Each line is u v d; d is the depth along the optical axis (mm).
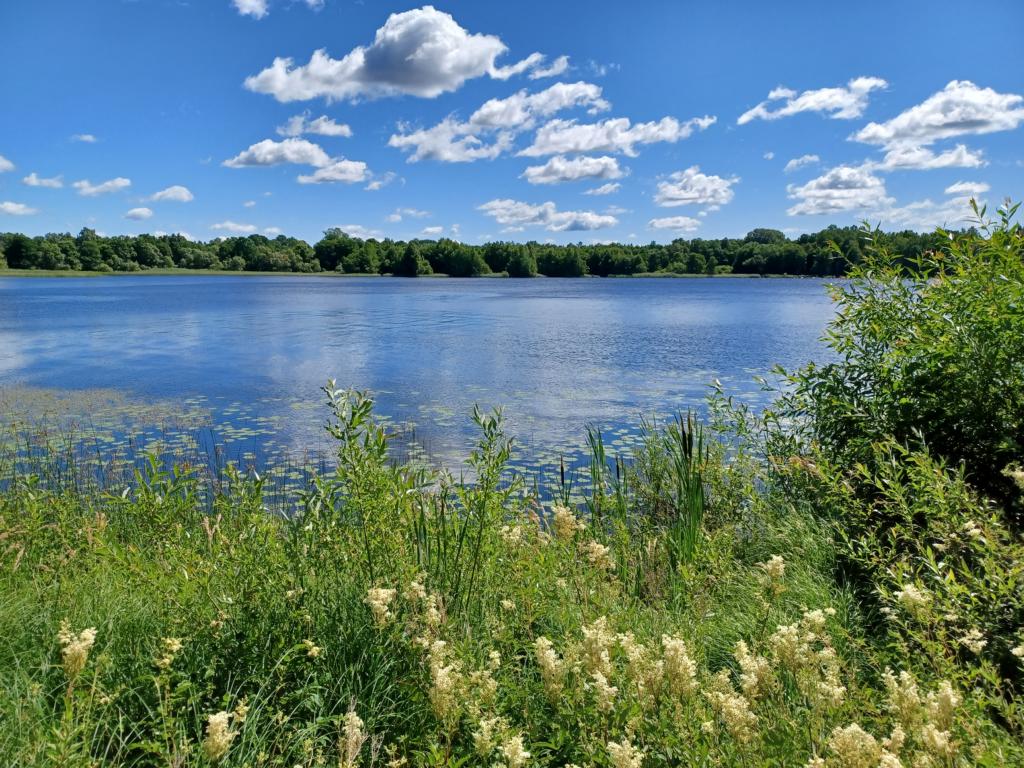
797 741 2344
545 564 4074
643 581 4977
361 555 3979
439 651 2744
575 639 3369
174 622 3326
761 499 5855
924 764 2045
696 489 5793
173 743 2498
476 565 4223
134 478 9484
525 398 16703
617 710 2504
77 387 18406
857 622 4031
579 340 29719
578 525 4242
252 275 159125
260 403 16250
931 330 5223
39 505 5086
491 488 4473
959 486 3826
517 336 31438
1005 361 4766
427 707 2920
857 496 5090
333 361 23188
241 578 3545
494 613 3926
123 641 3424
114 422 14305
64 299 61062
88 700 2531
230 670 3102
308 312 46594
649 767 2396
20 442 12266
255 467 10742
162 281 114562
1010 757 2293
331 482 4195
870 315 5824
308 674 3123
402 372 20875
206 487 8547
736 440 7797
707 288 96562
